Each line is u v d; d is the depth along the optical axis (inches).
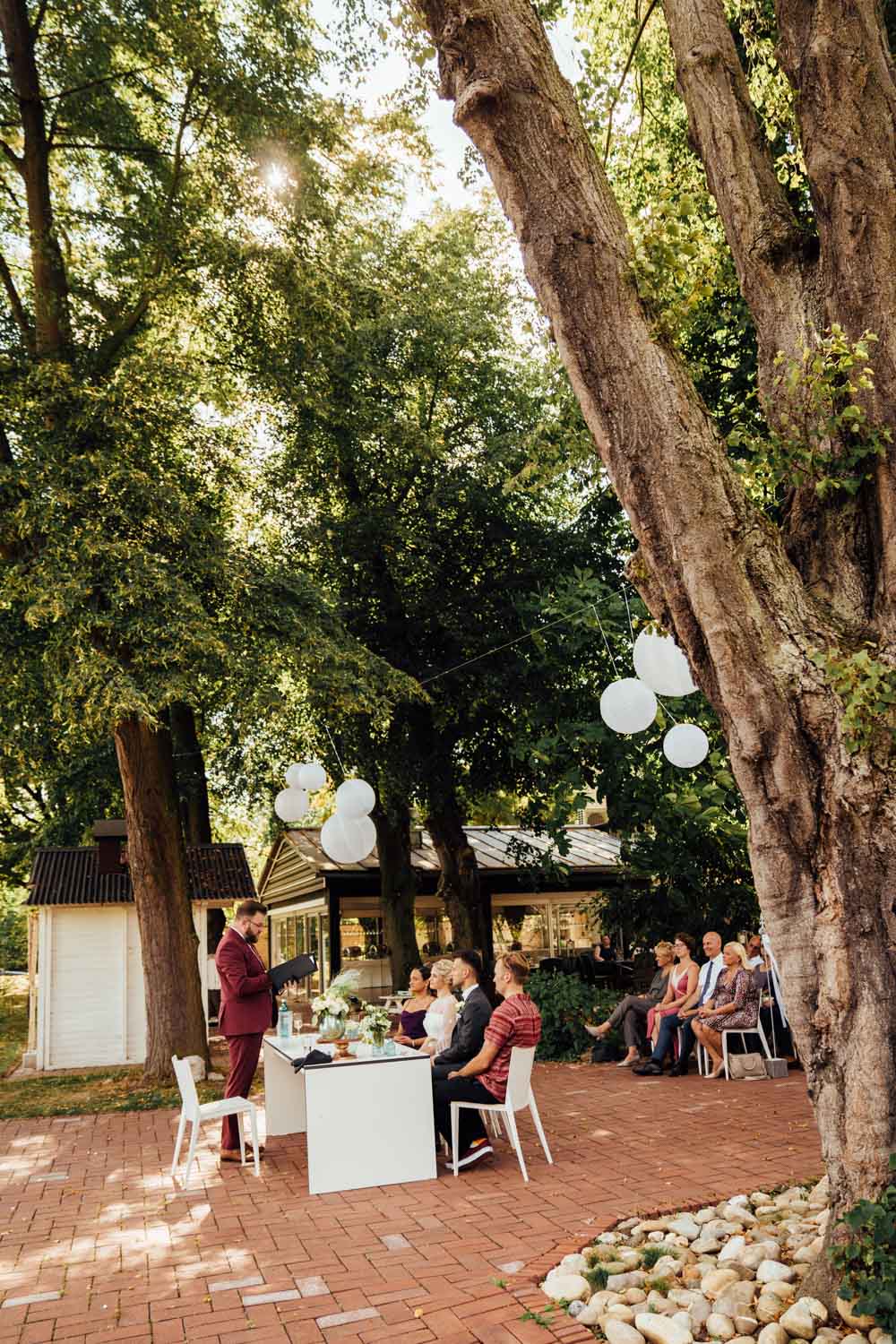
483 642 616.7
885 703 153.3
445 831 696.4
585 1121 323.6
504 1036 263.1
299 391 555.5
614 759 540.7
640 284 175.0
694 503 164.1
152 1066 465.7
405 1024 366.3
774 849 160.9
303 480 682.2
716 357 479.8
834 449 176.7
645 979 703.1
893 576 167.0
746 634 160.9
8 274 496.1
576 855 885.2
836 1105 155.3
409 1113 262.5
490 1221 219.6
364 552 649.0
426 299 656.4
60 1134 357.4
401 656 649.0
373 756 644.1
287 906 1050.1
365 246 641.6
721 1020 394.0
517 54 179.2
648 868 563.5
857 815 154.0
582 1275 182.2
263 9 503.2
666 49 426.9
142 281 513.7
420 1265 193.0
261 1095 424.5
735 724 162.6
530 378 687.7
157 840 477.4
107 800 783.7
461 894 694.5
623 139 431.8
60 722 472.4
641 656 262.5
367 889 834.8
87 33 473.4
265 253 523.5
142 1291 187.3
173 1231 225.5
